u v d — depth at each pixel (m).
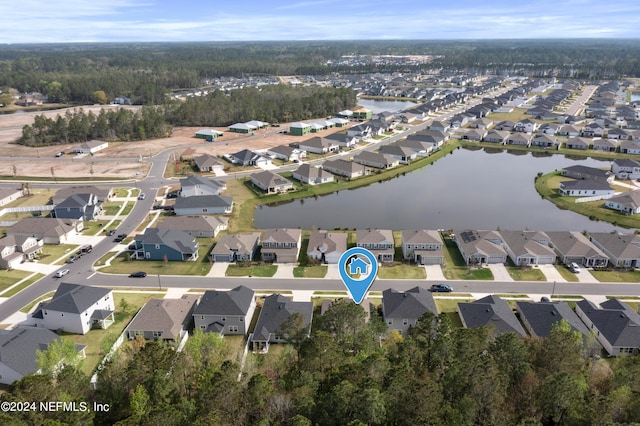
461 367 47.53
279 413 44.44
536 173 161.62
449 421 42.22
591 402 43.75
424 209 127.81
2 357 57.12
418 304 73.25
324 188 142.00
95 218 116.81
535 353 54.84
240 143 198.75
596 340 65.69
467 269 90.88
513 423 42.59
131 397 46.91
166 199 130.12
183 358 52.31
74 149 183.25
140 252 96.00
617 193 132.88
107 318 73.62
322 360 52.41
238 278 87.94
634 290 83.06
